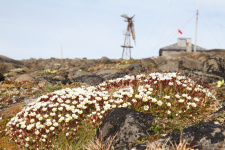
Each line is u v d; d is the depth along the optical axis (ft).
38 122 19.39
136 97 19.45
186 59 51.01
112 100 20.66
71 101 23.18
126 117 16.43
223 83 36.09
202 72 45.83
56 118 20.71
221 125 14.06
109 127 16.58
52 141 18.28
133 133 15.28
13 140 20.02
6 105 31.94
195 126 14.28
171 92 21.47
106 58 88.48
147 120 16.47
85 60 100.89
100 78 44.65
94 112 19.58
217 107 20.70
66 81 44.04
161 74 26.58
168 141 13.65
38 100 24.00
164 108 19.33
